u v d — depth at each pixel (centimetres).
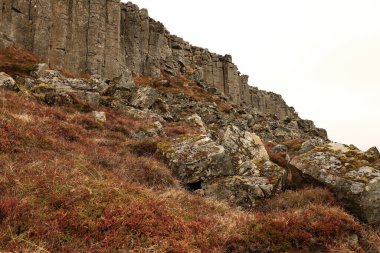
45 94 2936
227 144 1998
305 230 1022
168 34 10638
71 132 1861
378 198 1237
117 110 3400
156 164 1678
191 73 10331
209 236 928
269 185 1488
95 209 908
